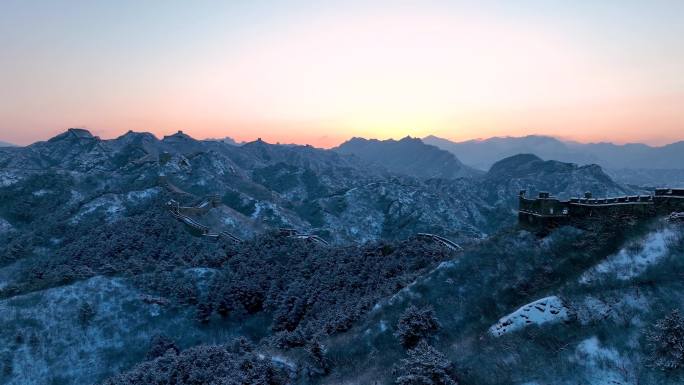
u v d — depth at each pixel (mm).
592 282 29422
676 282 25438
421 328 33844
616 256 30469
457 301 36656
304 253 75062
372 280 52781
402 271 51938
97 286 68750
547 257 36281
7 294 70250
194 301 67562
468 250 42781
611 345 23734
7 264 102812
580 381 22453
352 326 41156
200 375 36000
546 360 25266
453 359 29625
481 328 32844
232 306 65125
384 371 32000
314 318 51344
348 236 166250
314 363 36406
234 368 36719
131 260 80812
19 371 53125
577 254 34438
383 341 36188
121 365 56000
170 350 45125
